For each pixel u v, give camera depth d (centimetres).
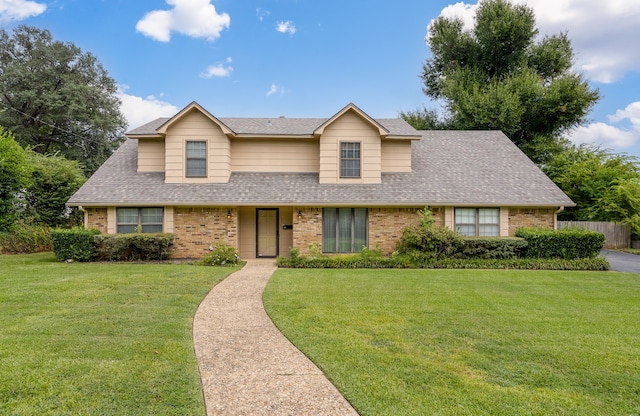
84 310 691
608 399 394
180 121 1530
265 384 421
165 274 1069
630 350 528
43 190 1861
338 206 1468
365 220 1494
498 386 418
